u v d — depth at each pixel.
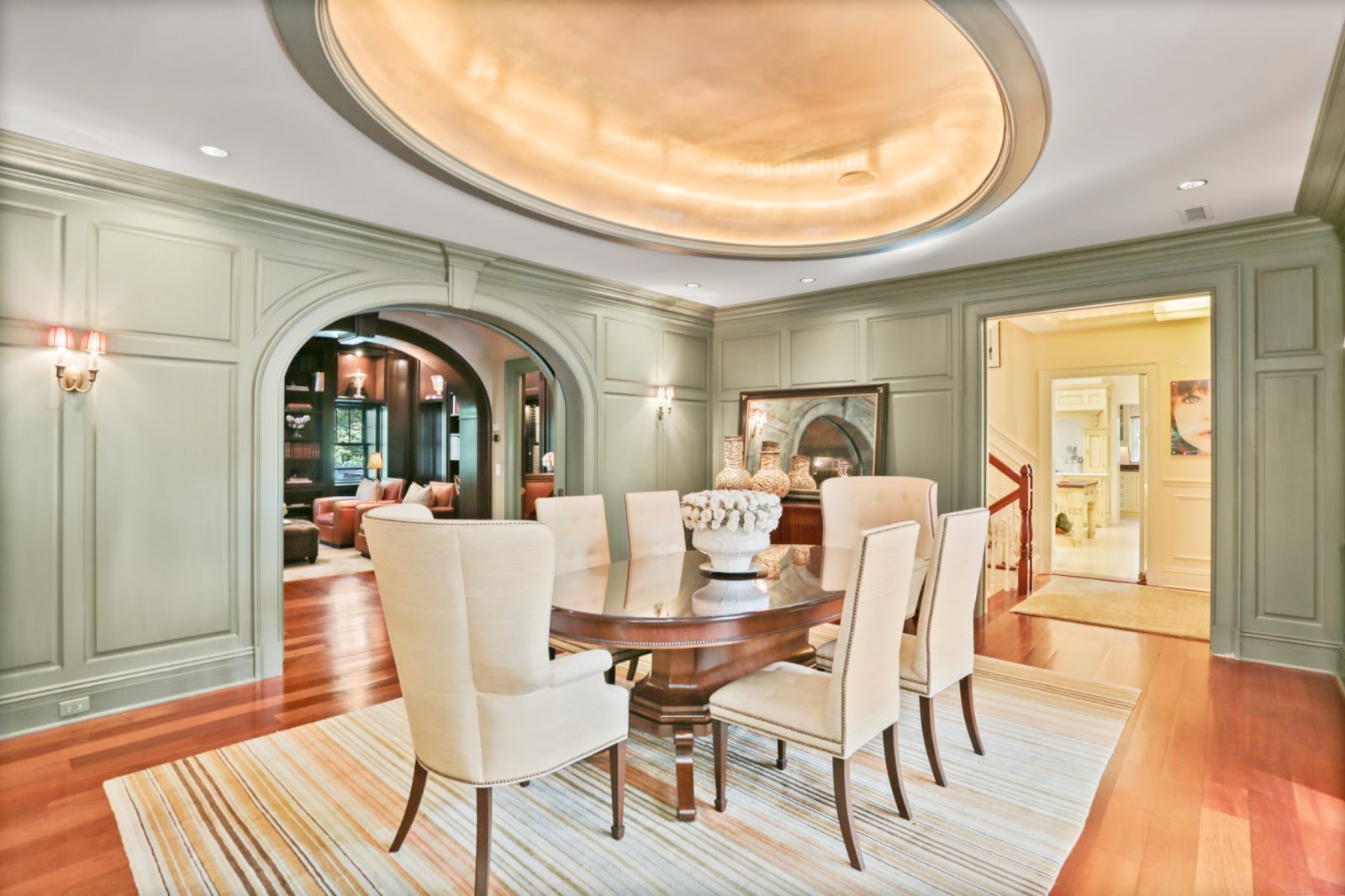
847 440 5.61
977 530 2.67
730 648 2.99
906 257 4.67
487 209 3.75
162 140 2.90
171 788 2.48
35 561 3.01
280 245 3.72
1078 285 4.57
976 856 2.06
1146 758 2.71
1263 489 3.96
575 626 2.42
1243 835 2.17
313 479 10.02
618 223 4.25
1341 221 3.55
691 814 2.26
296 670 3.83
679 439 6.25
